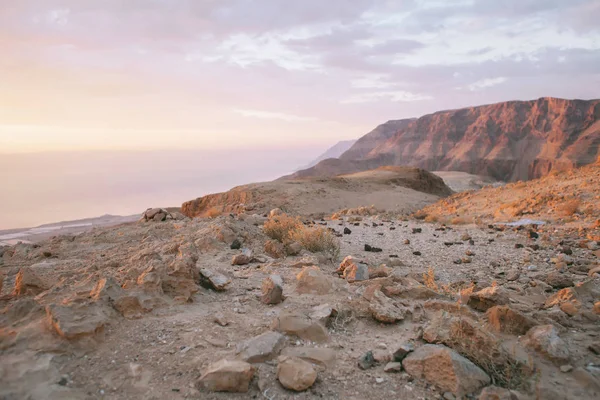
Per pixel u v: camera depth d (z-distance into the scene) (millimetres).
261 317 4906
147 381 3479
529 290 6613
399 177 75625
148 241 10961
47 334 3881
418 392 3492
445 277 7918
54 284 6195
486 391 3328
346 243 11609
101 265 7551
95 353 3834
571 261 8570
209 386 3393
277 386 3502
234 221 11633
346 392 3486
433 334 4211
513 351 3883
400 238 12555
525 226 13781
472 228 14516
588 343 4324
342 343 4352
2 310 4398
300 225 10766
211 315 4867
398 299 5742
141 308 4719
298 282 6043
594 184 18797
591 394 3408
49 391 3189
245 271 7238
